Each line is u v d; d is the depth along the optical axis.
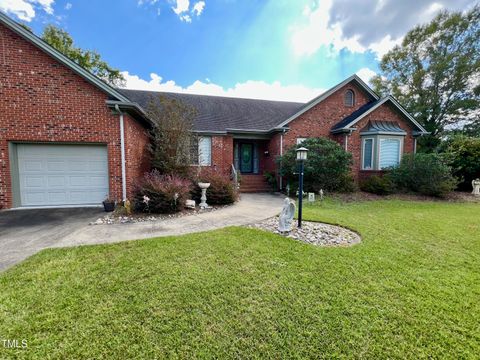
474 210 8.20
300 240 4.83
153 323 2.33
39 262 3.64
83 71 7.44
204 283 3.04
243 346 2.07
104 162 8.13
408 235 5.19
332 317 2.43
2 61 7.14
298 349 2.05
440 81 22.16
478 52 20.25
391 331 2.25
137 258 3.79
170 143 9.34
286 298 2.74
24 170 7.69
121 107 7.79
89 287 2.93
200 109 14.19
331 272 3.38
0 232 5.27
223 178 9.30
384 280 3.17
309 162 10.70
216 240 4.64
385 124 12.84
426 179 11.02
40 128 7.45
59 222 6.14
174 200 7.12
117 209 7.45
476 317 2.44
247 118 14.31
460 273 3.40
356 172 12.77
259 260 3.75
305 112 13.02
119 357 1.96
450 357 1.97
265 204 9.04
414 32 22.98
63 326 2.28
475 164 12.93
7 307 2.54
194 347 2.06
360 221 6.38
